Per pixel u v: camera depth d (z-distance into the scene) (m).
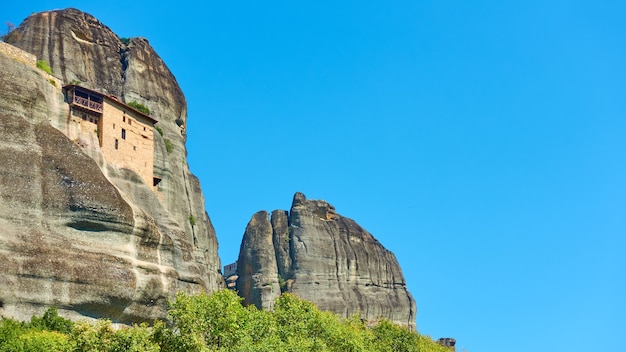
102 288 97.06
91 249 99.88
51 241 97.31
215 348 79.81
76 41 146.12
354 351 104.06
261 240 198.25
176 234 117.56
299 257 197.88
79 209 100.88
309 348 94.62
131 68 150.25
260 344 85.56
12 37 141.00
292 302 112.31
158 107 149.38
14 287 90.88
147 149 127.19
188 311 78.94
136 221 105.19
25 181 99.88
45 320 90.31
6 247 92.94
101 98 118.69
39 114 107.81
